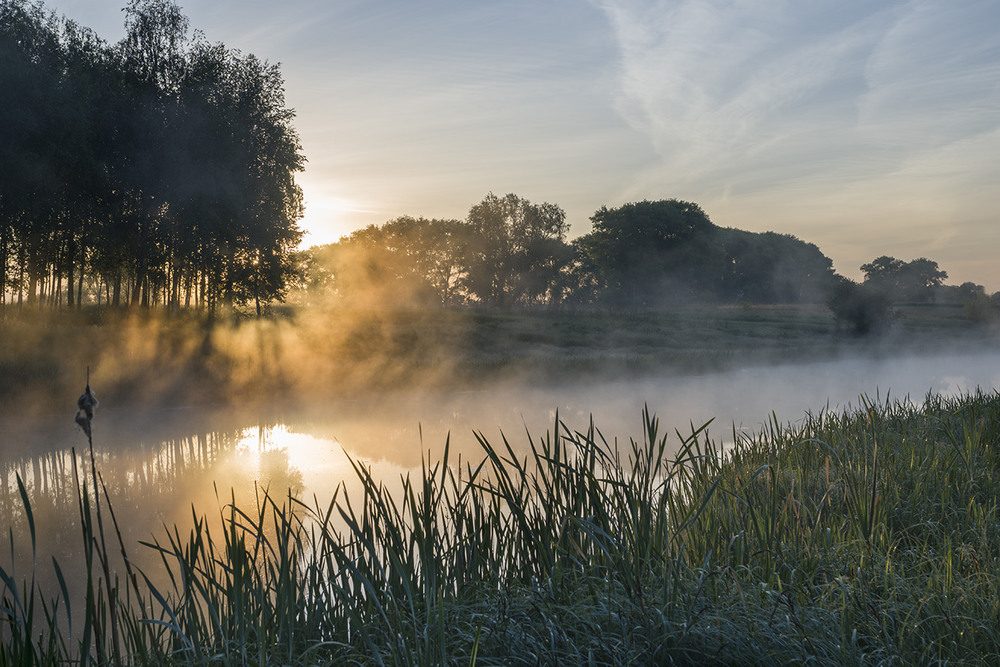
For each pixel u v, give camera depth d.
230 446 13.32
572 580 3.96
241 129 37.16
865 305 49.78
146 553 7.27
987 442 7.88
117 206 34.34
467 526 4.41
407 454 12.41
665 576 3.60
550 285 90.44
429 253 97.50
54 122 29.59
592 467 4.41
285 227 40.59
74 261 38.88
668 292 88.81
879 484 5.95
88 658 3.27
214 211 35.72
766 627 3.26
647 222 87.69
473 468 10.27
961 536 4.99
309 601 3.74
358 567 4.23
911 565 4.44
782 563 4.25
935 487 6.21
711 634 3.23
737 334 49.59
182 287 44.50
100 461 12.05
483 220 85.38
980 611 3.49
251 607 3.59
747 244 111.88
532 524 4.29
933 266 137.12
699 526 4.84
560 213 86.75
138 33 36.22
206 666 3.27
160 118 34.50
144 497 9.60
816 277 123.69
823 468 6.96
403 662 3.15
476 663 3.20
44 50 31.86
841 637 3.18
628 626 3.35
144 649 3.27
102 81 33.88
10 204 30.14
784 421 15.88
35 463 11.88
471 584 4.12
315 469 11.27
